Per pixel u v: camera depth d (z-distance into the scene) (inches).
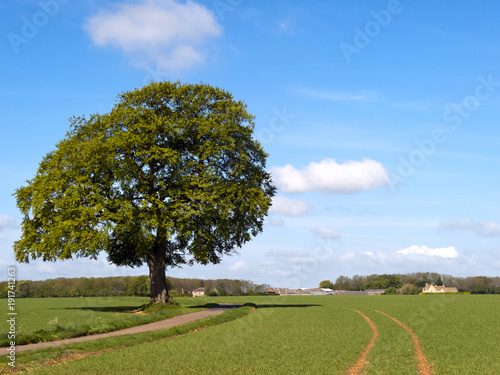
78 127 1929.1
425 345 1031.6
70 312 1919.3
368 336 1176.2
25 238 1843.0
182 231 1803.6
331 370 748.0
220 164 1921.8
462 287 7637.8
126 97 1955.0
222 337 1146.0
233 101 1975.9
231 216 1904.5
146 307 1932.8
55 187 1769.2
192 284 6919.3
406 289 7273.6
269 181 2068.2
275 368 764.6
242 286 5826.8
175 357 855.1
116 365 770.2
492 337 1190.3
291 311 2078.0
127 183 1793.8
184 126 1845.5
